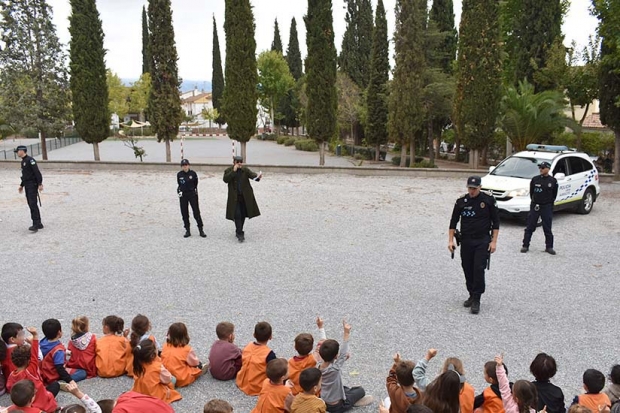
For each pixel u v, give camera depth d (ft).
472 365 20.31
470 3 75.15
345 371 19.80
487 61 75.56
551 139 86.12
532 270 32.68
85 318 19.77
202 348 21.68
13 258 34.19
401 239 39.78
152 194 57.06
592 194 50.70
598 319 24.98
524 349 21.75
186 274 31.27
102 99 81.97
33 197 40.73
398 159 105.91
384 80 110.32
